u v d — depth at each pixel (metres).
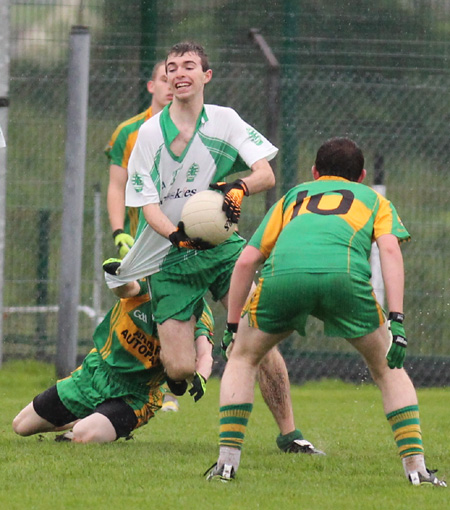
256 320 14.49
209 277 19.20
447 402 29.33
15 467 15.60
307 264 14.07
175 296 18.84
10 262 32.22
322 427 23.16
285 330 14.54
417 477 14.40
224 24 32.59
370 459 17.70
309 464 16.77
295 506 12.86
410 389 14.61
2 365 31.72
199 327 19.55
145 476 14.98
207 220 17.00
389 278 14.10
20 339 32.03
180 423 23.31
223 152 19.09
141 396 19.05
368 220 14.62
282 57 32.56
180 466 15.99
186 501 13.05
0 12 30.44
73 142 30.67
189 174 19.09
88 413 19.16
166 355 18.62
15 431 19.47
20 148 32.22
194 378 17.92
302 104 32.28
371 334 14.37
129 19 32.41
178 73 18.88
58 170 32.41
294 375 32.53
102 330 19.44
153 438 20.53
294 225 14.53
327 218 14.49
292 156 32.19
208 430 22.16
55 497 13.30
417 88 32.56
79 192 30.69
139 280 19.33
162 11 32.41
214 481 14.53
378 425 23.62
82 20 32.31
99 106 32.44
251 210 32.28
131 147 23.97
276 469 16.16
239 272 14.78
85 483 14.34
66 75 32.38
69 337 30.58
